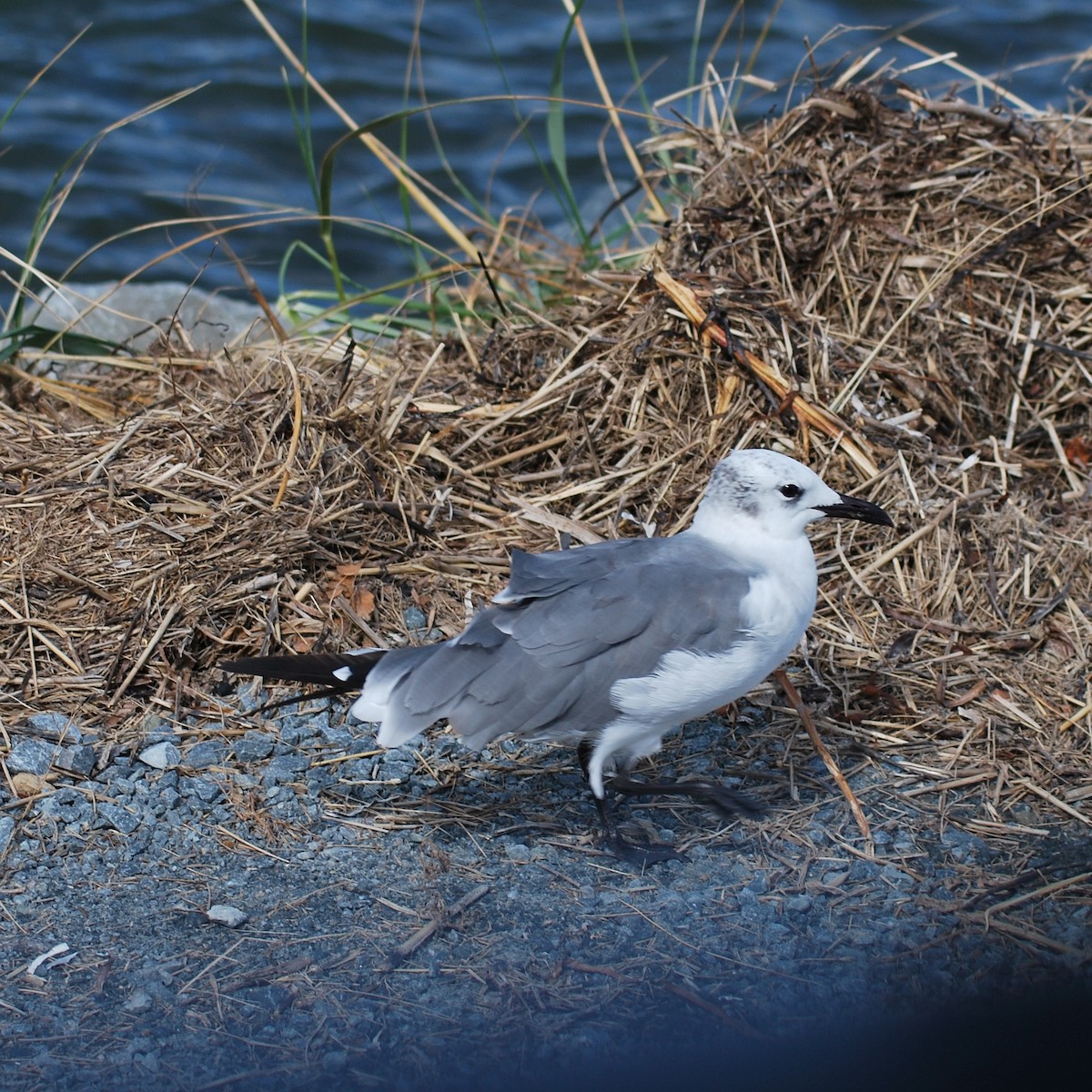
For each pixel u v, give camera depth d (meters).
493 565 10.52
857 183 12.48
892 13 23.50
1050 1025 7.05
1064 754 9.13
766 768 9.18
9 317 13.18
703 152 13.41
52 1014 6.95
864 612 10.34
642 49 22.67
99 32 23.38
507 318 13.09
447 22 23.83
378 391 11.70
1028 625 10.18
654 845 8.40
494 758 9.30
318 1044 6.82
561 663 8.09
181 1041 6.82
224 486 10.69
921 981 7.32
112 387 12.64
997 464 11.27
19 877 7.89
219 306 15.51
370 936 7.57
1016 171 12.60
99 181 19.83
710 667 8.20
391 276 18.41
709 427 11.40
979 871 8.17
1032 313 11.91
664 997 7.18
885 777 9.03
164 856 8.15
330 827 8.49
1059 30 22.80
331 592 10.19
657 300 11.99
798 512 8.73
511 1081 6.64
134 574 9.98
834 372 11.64
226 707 9.38
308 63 22.53
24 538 10.17
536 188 19.80
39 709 9.18
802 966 7.43
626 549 8.66
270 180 20.17
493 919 7.75
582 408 11.56
